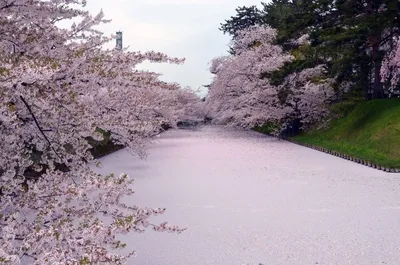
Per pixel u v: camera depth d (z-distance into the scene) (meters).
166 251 6.21
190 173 13.49
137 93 7.27
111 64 5.56
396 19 19.77
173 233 7.07
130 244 6.54
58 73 4.65
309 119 26.69
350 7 20.50
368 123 19.72
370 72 22.36
